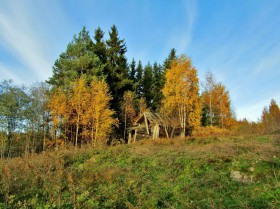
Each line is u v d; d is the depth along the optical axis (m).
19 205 7.50
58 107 27.39
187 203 7.45
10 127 31.66
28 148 30.48
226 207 6.89
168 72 29.20
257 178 8.76
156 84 47.47
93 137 27.22
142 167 12.62
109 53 37.97
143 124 31.20
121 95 37.34
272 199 6.86
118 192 8.84
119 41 38.75
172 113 30.78
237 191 8.05
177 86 28.34
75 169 12.92
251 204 6.77
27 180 10.30
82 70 31.36
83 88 27.42
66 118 27.78
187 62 28.80
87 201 7.76
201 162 11.34
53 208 7.32
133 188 9.46
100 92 26.77
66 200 8.09
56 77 33.12
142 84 47.00
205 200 7.56
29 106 31.69
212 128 27.00
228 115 37.09
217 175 9.66
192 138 20.94
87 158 15.76
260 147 11.66
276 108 59.47
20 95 31.56
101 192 9.02
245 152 11.73
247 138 18.12
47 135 32.56
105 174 11.09
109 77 36.09
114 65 38.16
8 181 9.50
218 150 12.54
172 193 8.62
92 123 27.02
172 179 10.17
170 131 29.73
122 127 35.03
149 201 7.90
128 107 34.84
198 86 28.95
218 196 7.79
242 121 48.97
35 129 31.95
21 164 13.27
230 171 9.85
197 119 28.12
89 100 27.50
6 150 31.08
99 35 38.06
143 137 31.52
